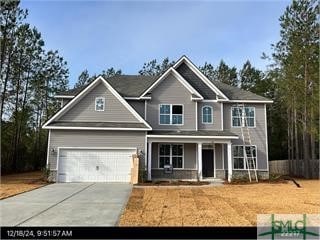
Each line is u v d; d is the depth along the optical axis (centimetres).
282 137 4938
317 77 2869
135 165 2220
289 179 2528
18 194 1603
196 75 2700
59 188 1869
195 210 1182
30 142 4181
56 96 2611
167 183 2181
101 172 2288
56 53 4188
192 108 2581
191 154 2517
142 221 996
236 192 1738
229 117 2639
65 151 2284
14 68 3359
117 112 2419
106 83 2427
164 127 2541
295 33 3105
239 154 2584
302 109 3089
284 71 3152
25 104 3809
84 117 2397
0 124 3056
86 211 1166
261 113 2662
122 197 1522
